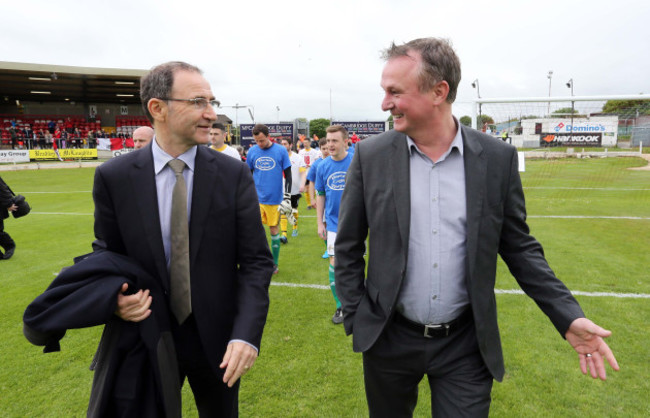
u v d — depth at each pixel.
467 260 1.39
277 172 5.12
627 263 4.98
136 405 1.33
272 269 1.59
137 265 1.39
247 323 1.42
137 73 23.31
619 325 3.34
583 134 8.82
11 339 3.38
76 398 2.60
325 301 4.11
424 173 1.43
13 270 5.22
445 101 1.35
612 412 2.34
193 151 1.48
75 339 3.39
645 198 10.08
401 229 1.41
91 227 7.89
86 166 22.23
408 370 1.54
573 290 4.11
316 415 2.39
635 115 8.78
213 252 1.46
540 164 9.34
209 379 1.59
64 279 1.27
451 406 1.46
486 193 1.39
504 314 3.65
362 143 1.56
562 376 2.70
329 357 3.03
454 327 1.48
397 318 1.51
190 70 1.40
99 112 30.84
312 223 8.34
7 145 25.16
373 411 1.68
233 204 1.50
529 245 1.49
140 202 1.41
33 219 8.73
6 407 2.50
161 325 1.38
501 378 1.46
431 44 1.30
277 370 2.86
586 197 10.34
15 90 26.36
